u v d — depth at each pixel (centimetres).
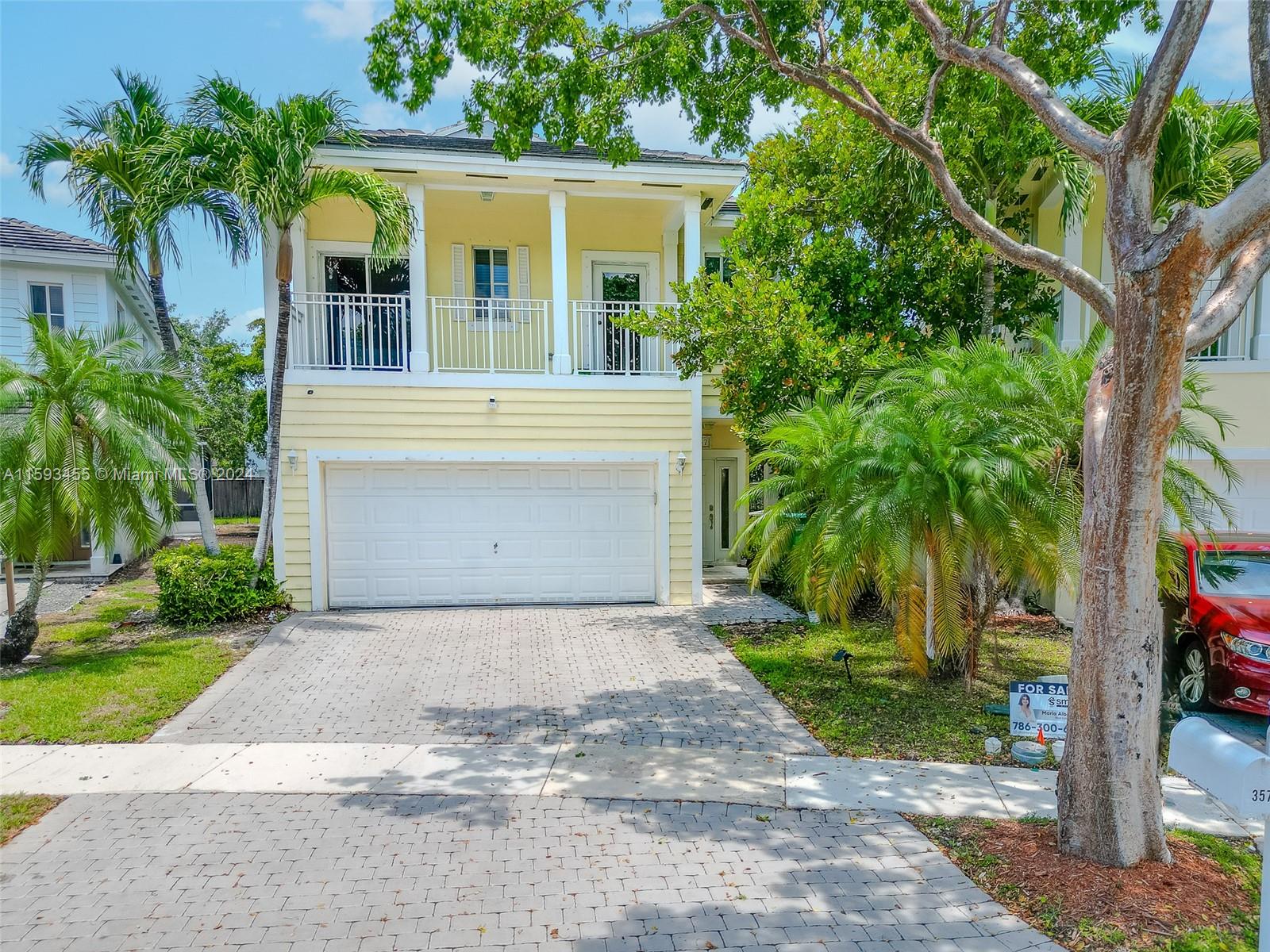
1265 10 432
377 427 1112
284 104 942
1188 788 543
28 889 404
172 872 420
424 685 773
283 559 1103
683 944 359
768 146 1159
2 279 1406
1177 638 745
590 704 720
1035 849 437
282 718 677
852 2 759
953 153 966
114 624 1016
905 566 659
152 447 867
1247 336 1105
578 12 738
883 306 1089
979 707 706
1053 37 745
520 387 1141
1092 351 755
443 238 1318
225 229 1057
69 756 588
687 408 1178
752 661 859
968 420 694
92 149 1008
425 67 676
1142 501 400
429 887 406
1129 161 398
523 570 1170
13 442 794
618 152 816
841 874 420
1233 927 363
